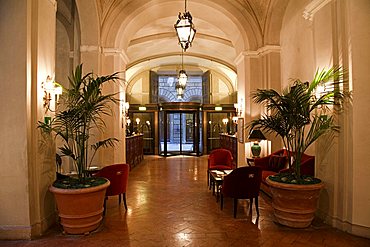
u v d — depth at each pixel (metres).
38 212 3.60
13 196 3.45
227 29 7.52
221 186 4.70
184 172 8.39
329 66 3.93
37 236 3.54
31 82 3.54
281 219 3.87
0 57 3.42
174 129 13.62
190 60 13.06
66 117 3.65
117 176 4.54
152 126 13.80
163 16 7.35
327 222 3.95
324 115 4.00
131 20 6.62
